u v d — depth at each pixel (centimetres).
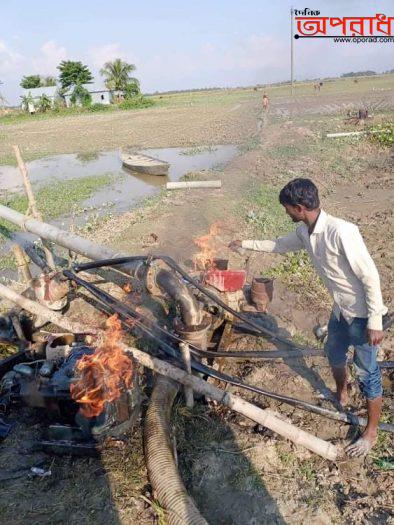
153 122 3356
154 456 326
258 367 453
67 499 325
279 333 498
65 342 428
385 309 305
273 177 1279
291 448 359
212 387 377
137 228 929
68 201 1309
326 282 334
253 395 420
